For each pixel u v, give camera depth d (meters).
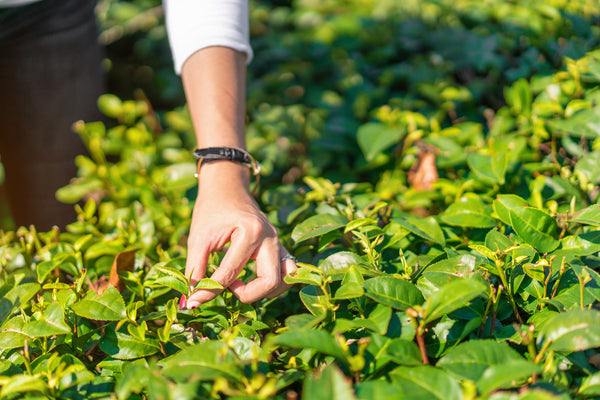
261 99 1.73
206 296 0.96
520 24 1.40
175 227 1.18
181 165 1.23
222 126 1.06
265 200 1.20
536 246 0.98
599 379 0.87
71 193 1.25
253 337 0.96
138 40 2.34
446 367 0.87
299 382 0.92
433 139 1.23
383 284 0.92
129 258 1.03
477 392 0.84
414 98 1.50
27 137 1.40
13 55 1.32
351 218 1.07
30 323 0.94
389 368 0.89
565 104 1.21
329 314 0.93
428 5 1.82
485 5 1.55
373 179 1.30
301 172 1.38
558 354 0.90
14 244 1.16
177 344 0.94
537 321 0.93
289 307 1.04
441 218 1.04
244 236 0.97
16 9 1.28
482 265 0.95
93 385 0.91
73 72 1.39
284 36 2.00
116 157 1.51
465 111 1.40
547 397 0.80
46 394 0.88
